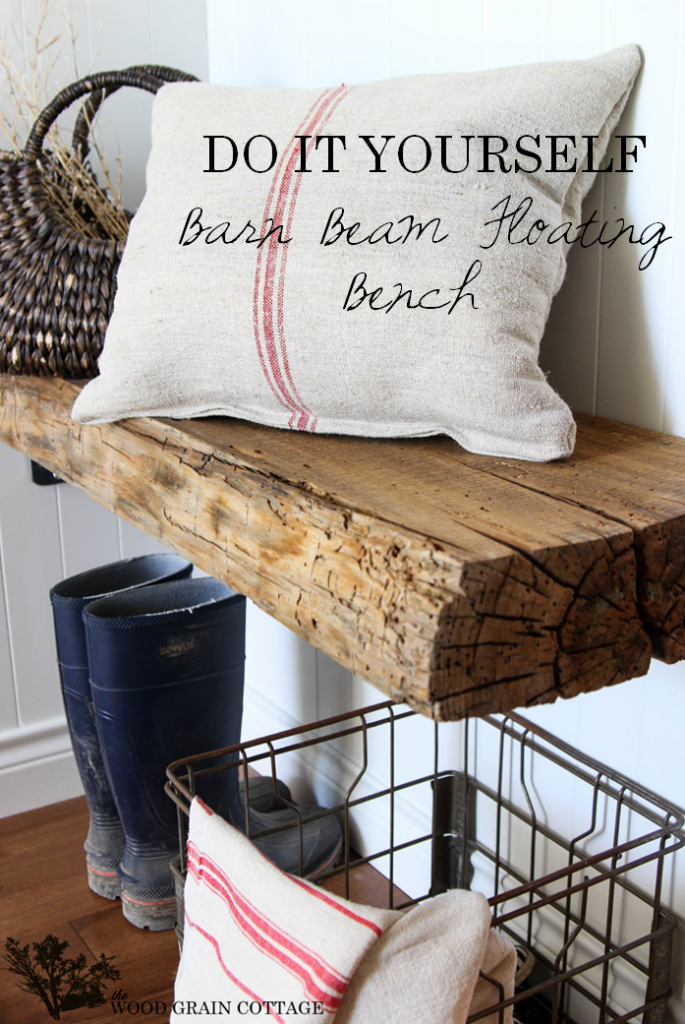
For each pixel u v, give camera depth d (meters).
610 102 0.82
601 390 0.94
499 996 0.75
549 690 0.58
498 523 0.61
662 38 0.81
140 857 1.18
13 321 1.07
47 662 1.49
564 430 0.77
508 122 0.78
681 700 0.89
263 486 0.72
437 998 0.66
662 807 0.90
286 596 0.68
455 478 0.73
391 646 0.55
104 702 1.10
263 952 0.71
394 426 0.83
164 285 0.85
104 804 1.24
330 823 1.33
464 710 0.54
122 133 1.41
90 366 1.06
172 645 1.09
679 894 0.93
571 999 1.05
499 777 1.10
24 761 1.48
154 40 1.42
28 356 1.08
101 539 1.51
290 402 0.85
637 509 0.65
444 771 1.18
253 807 1.34
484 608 0.53
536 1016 1.05
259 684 1.57
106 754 1.14
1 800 1.46
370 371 0.78
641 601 0.64
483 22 0.97
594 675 0.61
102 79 1.09
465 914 0.69
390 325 0.76
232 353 0.83
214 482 0.77
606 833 1.01
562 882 1.06
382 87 0.85
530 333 0.78
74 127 1.30
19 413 1.15
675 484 0.72
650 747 0.93
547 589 0.57
